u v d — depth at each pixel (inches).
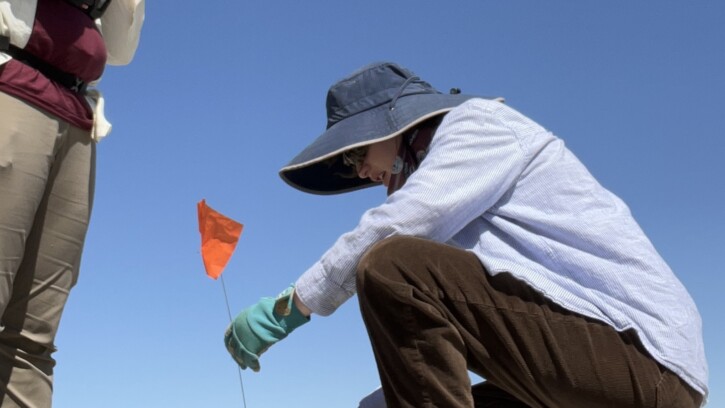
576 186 94.3
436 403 87.0
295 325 98.0
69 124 106.8
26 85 100.6
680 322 90.0
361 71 108.5
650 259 92.0
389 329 89.3
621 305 89.4
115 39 123.2
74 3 108.8
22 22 99.7
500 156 93.5
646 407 87.7
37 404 105.7
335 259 94.1
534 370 88.7
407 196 92.3
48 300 107.7
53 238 107.8
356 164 109.1
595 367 87.5
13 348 104.4
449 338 88.0
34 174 100.9
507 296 89.3
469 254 91.7
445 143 95.0
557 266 91.0
